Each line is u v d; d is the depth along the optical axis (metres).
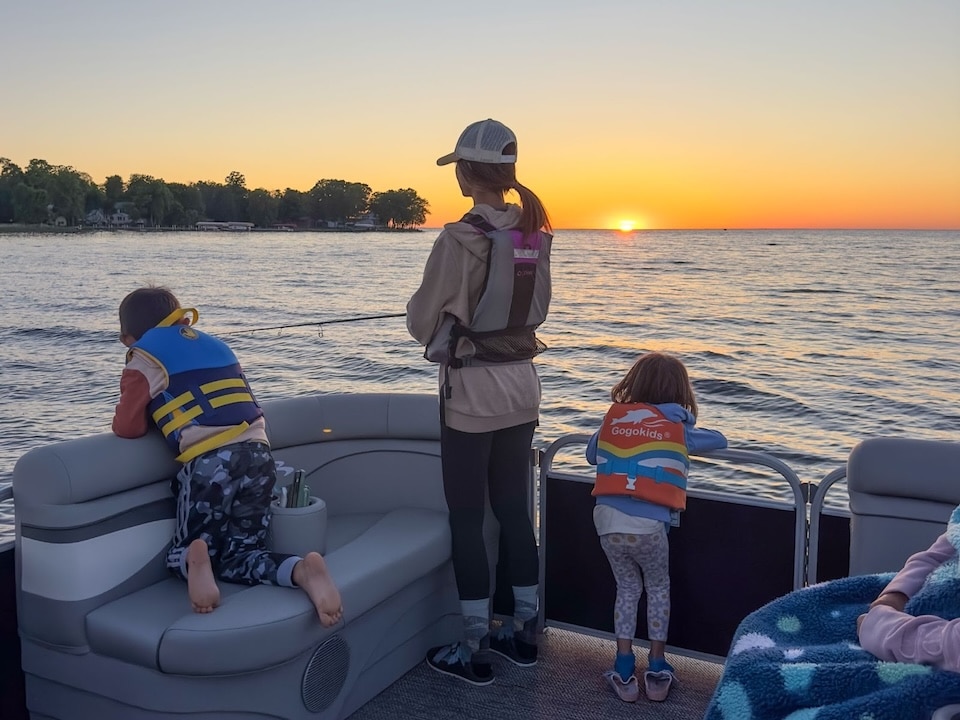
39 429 13.13
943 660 1.34
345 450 3.17
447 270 2.56
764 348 23.03
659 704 2.68
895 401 15.43
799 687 1.40
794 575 2.70
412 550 2.69
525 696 2.72
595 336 25.86
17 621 2.41
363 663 2.62
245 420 2.54
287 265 74.50
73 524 2.24
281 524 2.59
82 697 2.32
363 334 27.88
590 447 2.84
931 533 2.25
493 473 2.88
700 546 2.82
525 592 2.88
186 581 2.47
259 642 2.15
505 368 2.70
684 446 2.68
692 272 63.16
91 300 40.28
